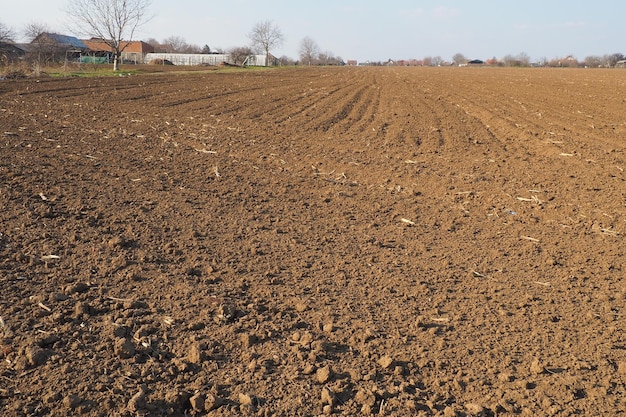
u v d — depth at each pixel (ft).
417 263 19.42
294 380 12.17
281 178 30.63
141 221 21.50
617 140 41.86
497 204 26.84
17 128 37.17
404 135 44.73
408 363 13.00
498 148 39.81
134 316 14.40
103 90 71.67
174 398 11.27
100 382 11.66
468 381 12.37
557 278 18.33
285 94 77.30
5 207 20.97
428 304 16.14
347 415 11.14
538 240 22.04
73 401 10.88
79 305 14.40
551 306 16.21
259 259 18.94
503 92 82.89
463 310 15.84
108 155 31.81
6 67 99.66
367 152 38.17
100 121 45.21
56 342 12.92
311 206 25.89
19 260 16.89
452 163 35.22
